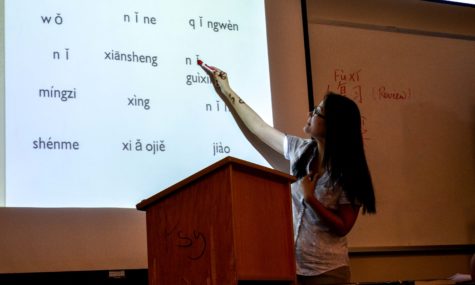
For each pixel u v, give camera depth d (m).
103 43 3.13
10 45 2.99
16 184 2.89
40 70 3.01
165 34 3.25
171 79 3.21
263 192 2.26
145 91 3.15
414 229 3.70
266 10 3.47
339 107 2.95
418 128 3.82
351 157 2.91
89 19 3.13
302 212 2.96
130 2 3.21
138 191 3.05
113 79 3.11
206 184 2.16
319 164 3.04
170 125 3.16
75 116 3.02
